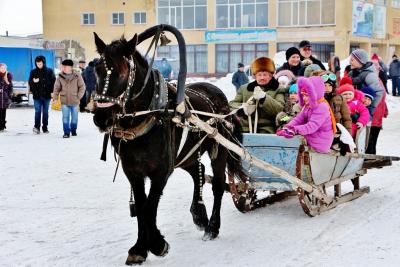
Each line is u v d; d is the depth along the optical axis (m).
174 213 7.11
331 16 42.59
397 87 28.45
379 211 7.05
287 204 7.52
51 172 9.70
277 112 7.20
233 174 6.62
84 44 48.75
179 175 9.53
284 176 6.30
